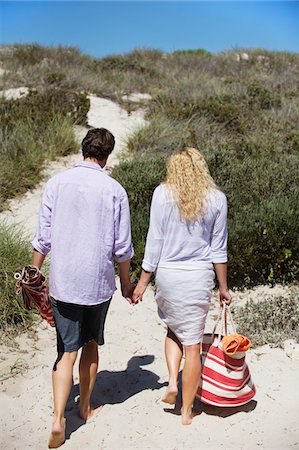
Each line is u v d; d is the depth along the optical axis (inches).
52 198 136.2
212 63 803.4
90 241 133.0
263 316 197.0
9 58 722.8
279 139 393.7
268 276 236.1
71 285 133.0
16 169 326.0
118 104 516.7
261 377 163.5
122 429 143.4
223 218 140.7
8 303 194.9
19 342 186.4
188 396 143.1
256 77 687.1
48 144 369.4
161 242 140.8
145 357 180.9
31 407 153.9
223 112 440.8
